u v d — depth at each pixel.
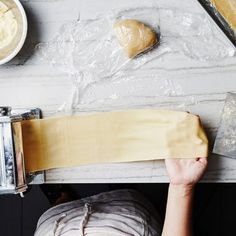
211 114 1.10
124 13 1.09
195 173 1.06
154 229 1.25
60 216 1.23
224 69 1.09
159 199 1.55
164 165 1.12
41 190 1.59
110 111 1.12
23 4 1.10
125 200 1.30
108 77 1.11
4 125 1.00
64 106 1.12
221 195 1.58
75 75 1.12
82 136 1.11
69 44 1.11
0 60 1.05
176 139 1.06
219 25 1.09
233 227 1.58
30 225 1.61
